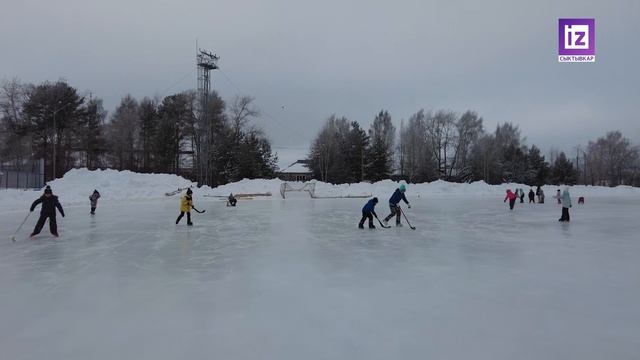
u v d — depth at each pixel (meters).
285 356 4.34
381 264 9.23
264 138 70.69
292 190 43.56
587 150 97.00
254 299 6.48
